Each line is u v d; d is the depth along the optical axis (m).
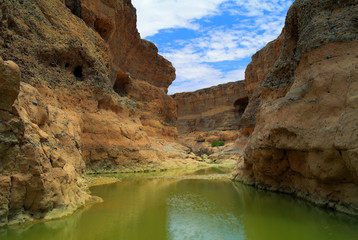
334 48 9.53
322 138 8.44
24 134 7.09
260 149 12.48
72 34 20.14
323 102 9.02
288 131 10.27
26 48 15.36
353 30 9.30
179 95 77.00
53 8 19.28
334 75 8.94
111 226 7.25
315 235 6.53
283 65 13.55
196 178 17.91
